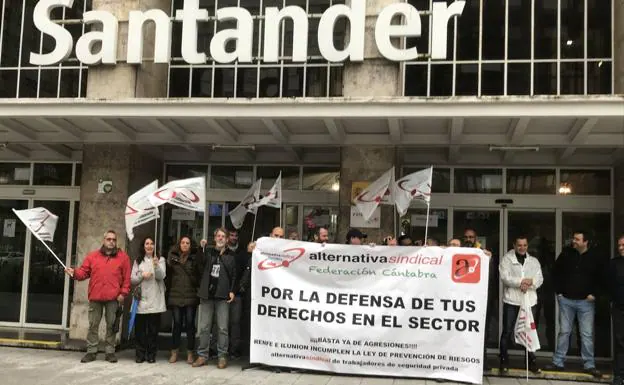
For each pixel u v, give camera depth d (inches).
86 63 375.6
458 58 387.9
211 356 351.9
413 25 343.3
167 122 353.7
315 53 410.9
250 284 331.3
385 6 367.2
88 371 310.7
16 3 438.6
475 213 397.7
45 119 352.8
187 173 434.0
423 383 295.9
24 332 410.0
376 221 366.6
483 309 298.5
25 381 289.4
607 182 383.9
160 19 364.2
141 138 387.9
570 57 381.4
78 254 394.3
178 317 334.3
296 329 310.2
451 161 390.9
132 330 378.9
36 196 433.7
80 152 426.3
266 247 316.8
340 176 374.0
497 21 388.8
